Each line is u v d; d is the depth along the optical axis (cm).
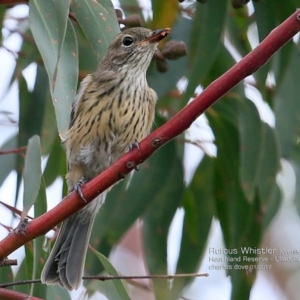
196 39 1061
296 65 1111
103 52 922
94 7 933
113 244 1138
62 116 795
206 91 687
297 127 1091
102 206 1148
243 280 1133
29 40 1166
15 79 1155
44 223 698
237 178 1198
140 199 1157
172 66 1155
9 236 698
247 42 1215
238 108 1127
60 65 819
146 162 1169
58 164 1180
